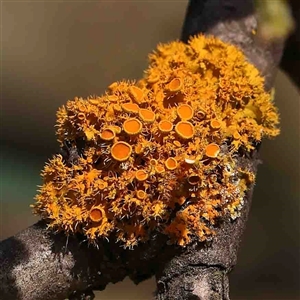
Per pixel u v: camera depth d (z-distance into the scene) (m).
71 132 0.17
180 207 0.17
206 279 0.17
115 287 0.39
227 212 0.17
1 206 0.43
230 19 0.20
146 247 0.17
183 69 0.18
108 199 0.16
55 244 0.17
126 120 0.16
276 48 0.20
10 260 0.17
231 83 0.18
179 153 0.16
